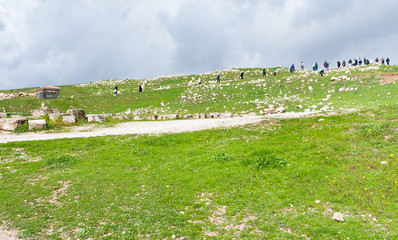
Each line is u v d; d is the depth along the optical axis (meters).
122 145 20.81
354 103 38.69
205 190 12.27
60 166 15.77
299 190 11.62
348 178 11.98
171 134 23.77
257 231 8.65
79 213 10.10
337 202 10.41
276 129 22.66
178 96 66.19
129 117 43.34
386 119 19.22
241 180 13.02
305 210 9.97
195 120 37.00
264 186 12.36
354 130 17.98
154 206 10.70
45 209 10.39
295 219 9.23
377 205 9.78
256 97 55.81
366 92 43.62
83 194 11.81
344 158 14.22
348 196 10.69
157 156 17.84
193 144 21.03
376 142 15.36
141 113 55.78
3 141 21.98
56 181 13.32
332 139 17.27
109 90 96.44
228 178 13.31
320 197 10.85
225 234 8.58
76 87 103.75
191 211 10.28
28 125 28.50
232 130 24.03
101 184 12.95
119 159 17.28
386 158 13.30
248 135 22.31
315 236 8.09
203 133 23.78
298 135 19.59
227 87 66.12
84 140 22.28
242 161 15.34
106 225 9.16
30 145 20.45
